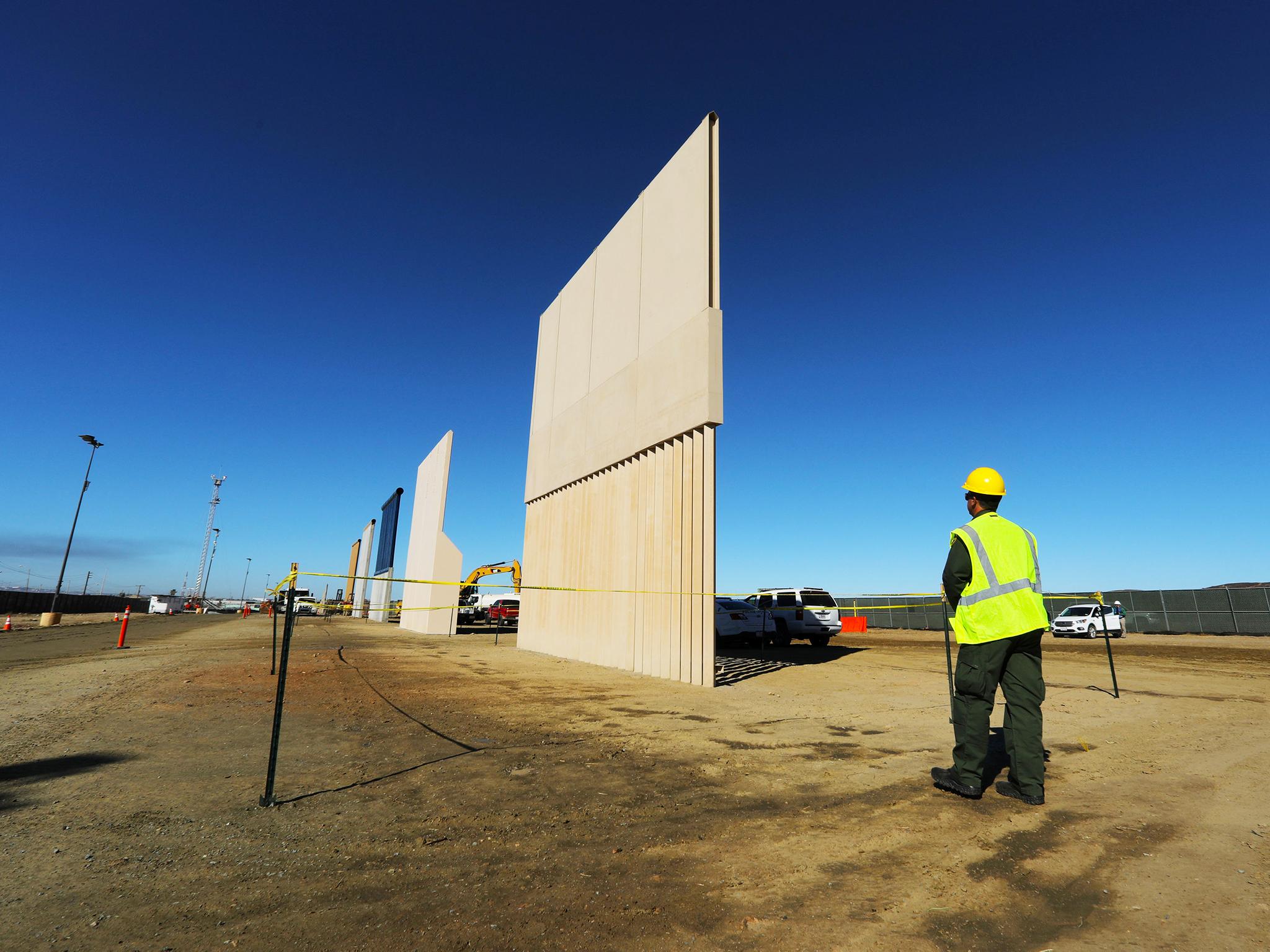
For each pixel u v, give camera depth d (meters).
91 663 13.29
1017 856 3.20
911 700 8.83
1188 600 30.42
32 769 4.90
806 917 2.58
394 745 5.84
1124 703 8.30
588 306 17.03
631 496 13.87
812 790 4.41
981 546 4.21
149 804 4.06
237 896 2.79
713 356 11.53
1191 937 2.39
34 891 2.82
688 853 3.29
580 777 4.77
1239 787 4.39
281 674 4.24
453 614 29.05
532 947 2.36
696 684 10.72
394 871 3.08
